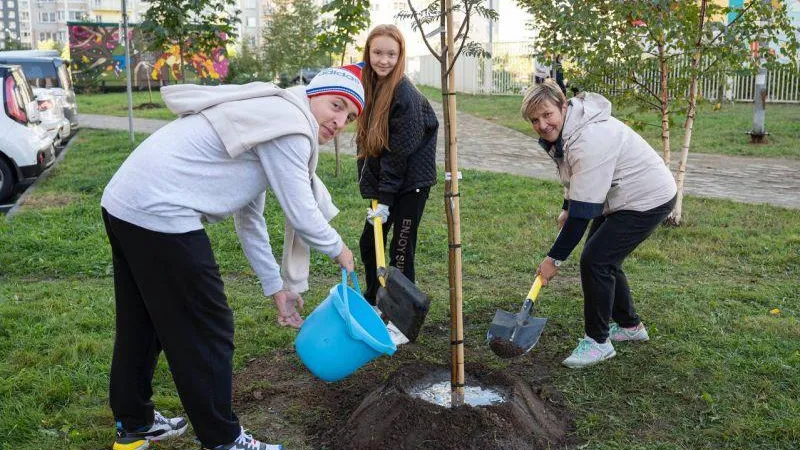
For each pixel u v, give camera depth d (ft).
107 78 109.40
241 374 13.25
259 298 17.63
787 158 38.86
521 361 13.79
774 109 59.88
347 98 9.41
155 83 110.52
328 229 9.42
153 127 57.98
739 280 18.67
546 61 26.86
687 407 11.87
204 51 50.29
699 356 13.64
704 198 28.27
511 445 10.28
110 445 10.71
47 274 20.06
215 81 88.94
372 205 14.99
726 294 17.28
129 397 10.06
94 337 14.75
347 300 10.00
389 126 14.16
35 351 14.02
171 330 9.05
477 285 18.60
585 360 13.33
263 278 10.09
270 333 15.16
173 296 8.92
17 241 22.26
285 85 95.35
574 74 24.81
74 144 46.62
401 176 14.48
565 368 13.41
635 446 10.68
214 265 9.09
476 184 31.53
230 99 9.00
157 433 10.68
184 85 9.08
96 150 43.52
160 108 77.41
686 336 14.79
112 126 59.41
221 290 9.20
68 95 52.42
